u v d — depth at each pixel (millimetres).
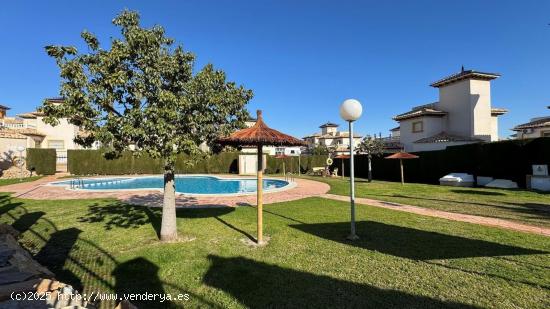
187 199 15648
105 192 18188
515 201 14461
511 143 20156
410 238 8133
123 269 6066
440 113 31812
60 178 28922
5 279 5246
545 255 6688
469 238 8078
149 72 6430
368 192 18750
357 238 8141
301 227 9484
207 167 38219
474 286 5191
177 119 6574
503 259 6465
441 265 6184
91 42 6863
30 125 38375
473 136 29359
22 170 29516
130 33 6562
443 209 12531
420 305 4586
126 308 4379
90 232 8891
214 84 7574
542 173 18281
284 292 5047
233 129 8125
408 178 27922
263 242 7852
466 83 30016
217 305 4645
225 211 12133
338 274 5770
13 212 11961
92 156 33531
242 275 5738
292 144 7629
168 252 6992
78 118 6352
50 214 11547
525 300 4695
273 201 15055
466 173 22766
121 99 6773
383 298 4820
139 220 10508
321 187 22109
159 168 35656
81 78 6133
